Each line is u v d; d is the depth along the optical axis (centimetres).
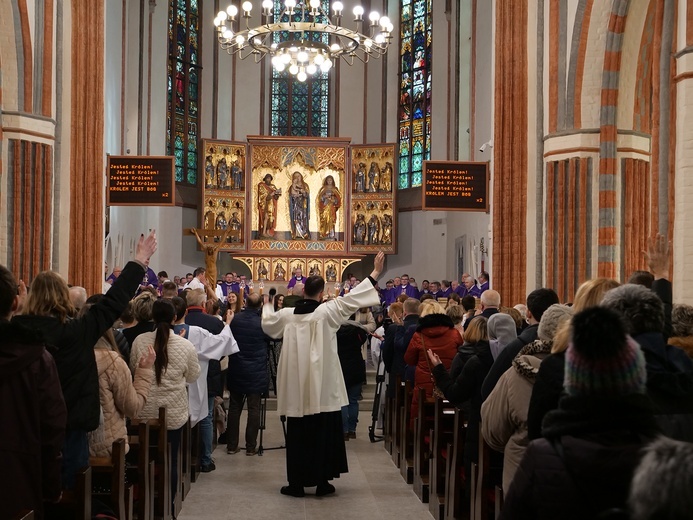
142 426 626
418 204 3098
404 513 803
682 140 990
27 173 1468
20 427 404
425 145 3105
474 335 686
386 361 1162
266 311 866
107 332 577
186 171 3084
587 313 254
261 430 1099
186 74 3105
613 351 248
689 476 169
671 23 1070
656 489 172
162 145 2925
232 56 3309
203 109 3209
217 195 2842
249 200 2892
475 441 659
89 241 1620
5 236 1457
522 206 1605
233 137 3309
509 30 1628
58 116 1546
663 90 1077
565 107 1472
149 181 1770
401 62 3244
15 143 1455
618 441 247
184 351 747
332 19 3316
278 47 1720
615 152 1418
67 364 487
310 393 840
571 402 255
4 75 1456
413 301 1087
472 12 2527
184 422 754
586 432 251
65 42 1563
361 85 3362
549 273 1497
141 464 625
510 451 438
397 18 3262
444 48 3012
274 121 3394
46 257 1491
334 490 882
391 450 1102
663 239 637
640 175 1430
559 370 345
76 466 502
